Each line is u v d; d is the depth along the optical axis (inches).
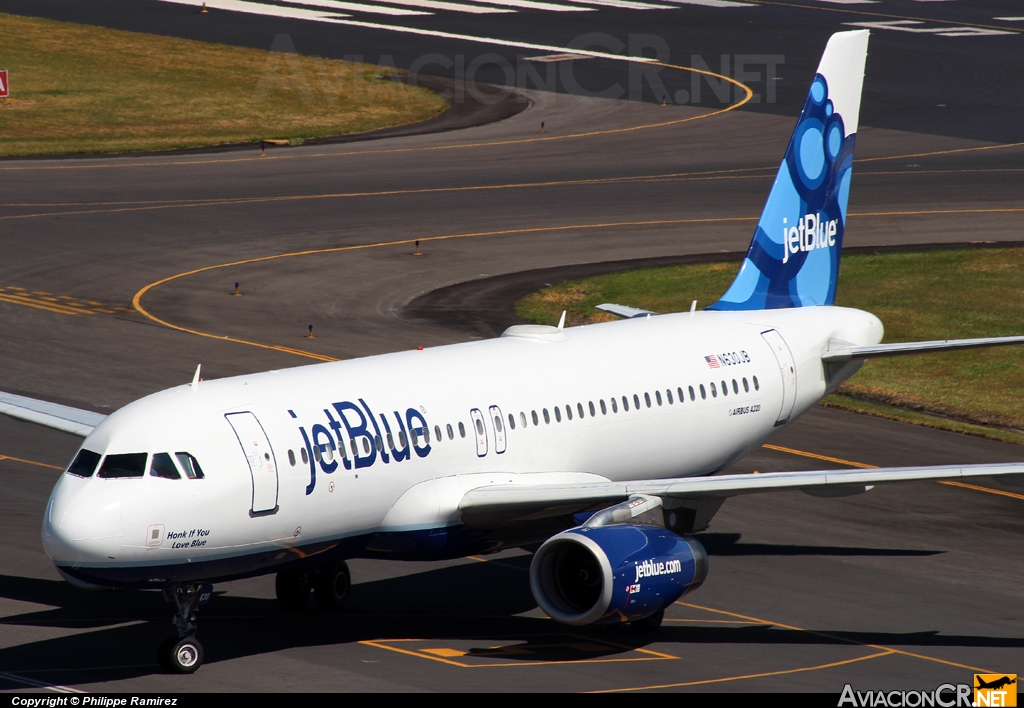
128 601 3932.1
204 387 3462.1
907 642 3774.6
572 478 4062.5
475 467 3791.8
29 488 4965.6
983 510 5162.4
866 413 6471.5
